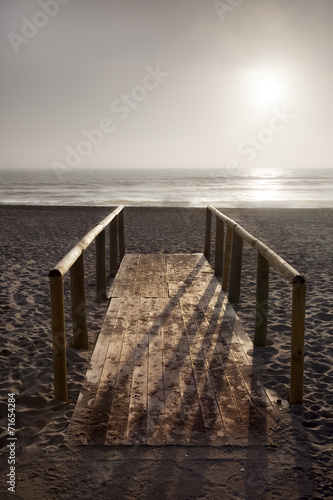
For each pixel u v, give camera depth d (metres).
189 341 3.83
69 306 5.08
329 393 3.04
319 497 2.03
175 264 7.00
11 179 73.38
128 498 2.02
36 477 2.15
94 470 2.20
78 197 29.17
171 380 3.11
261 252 3.62
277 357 3.61
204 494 2.04
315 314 4.74
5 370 3.46
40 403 2.91
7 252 8.42
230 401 2.84
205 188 41.41
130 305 4.86
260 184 50.75
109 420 2.61
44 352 3.81
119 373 3.22
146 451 2.33
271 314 4.79
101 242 5.17
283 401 2.88
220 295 5.22
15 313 4.84
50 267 7.19
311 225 13.04
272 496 2.04
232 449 2.36
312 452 2.35
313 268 7.04
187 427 2.54
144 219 14.43
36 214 15.67
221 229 6.15
